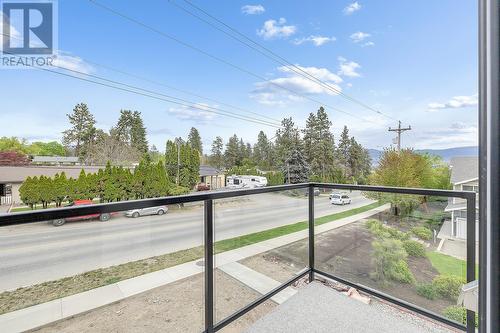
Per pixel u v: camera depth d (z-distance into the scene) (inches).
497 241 17.8
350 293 86.9
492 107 18.5
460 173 484.1
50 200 667.4
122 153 1246.3
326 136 1385.3
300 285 94.1
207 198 64.3
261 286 95.7
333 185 94.0
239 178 1217.4
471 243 64.9
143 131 1476.4
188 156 1147.9
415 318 74.3
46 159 1215.6
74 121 1348.4
